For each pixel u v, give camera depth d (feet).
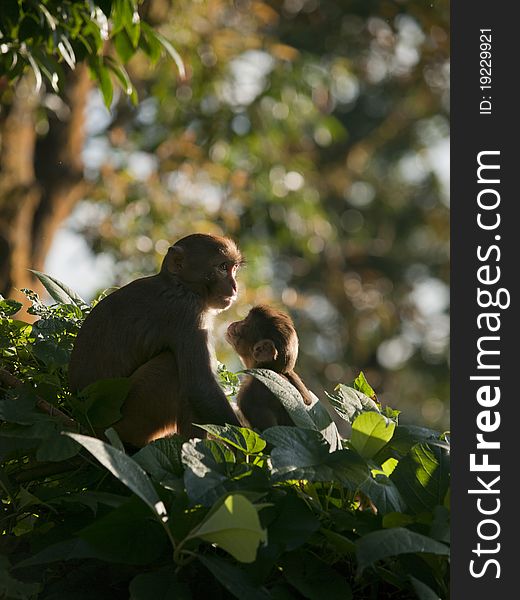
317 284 170.71
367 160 183.21
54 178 102.12
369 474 26.00
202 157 104.42
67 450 28.35
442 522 25.30
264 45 105.40
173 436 27.78
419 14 128.88
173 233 103.81
